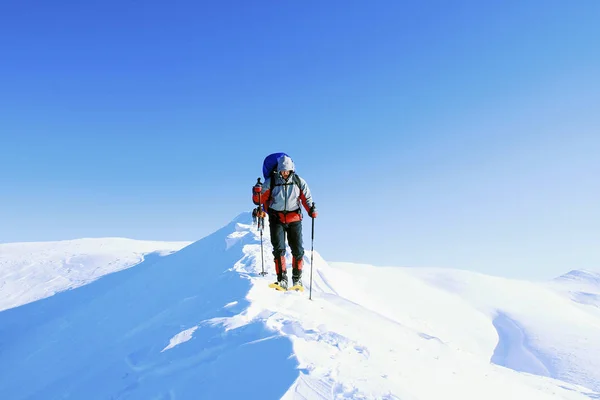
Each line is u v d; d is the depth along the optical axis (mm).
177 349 4484
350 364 3486
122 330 7934
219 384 3383
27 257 21125
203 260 11555
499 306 26000
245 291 5965
